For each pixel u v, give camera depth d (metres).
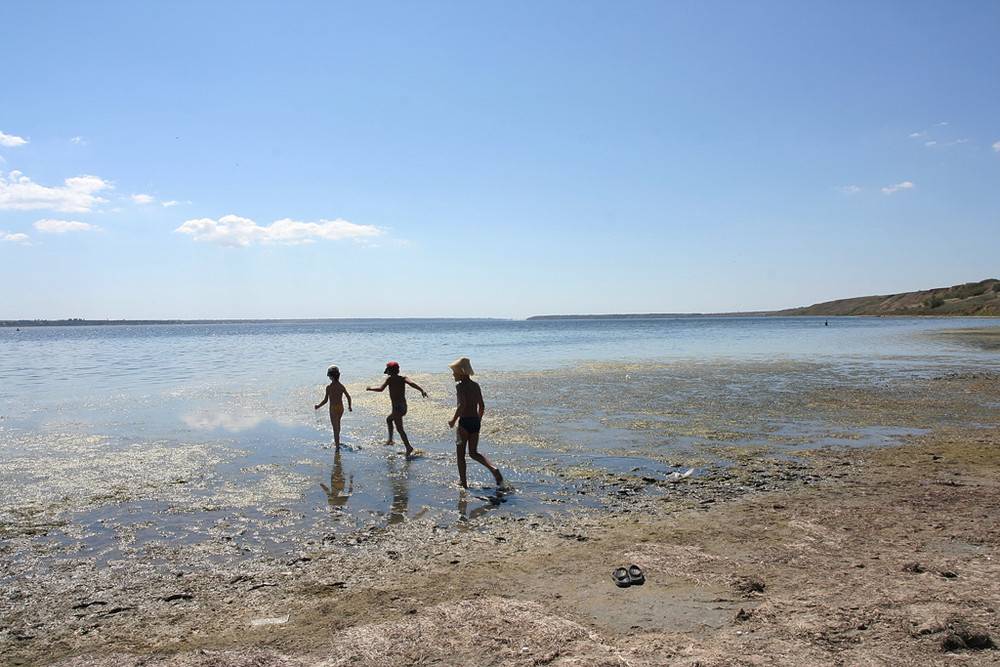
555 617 4.42
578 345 48.41
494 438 11.56
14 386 21.44
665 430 12.24
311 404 16.48
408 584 5.15
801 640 3.93
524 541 6.19
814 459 9.69
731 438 11.43
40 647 4.21
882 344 45.09
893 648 3.77
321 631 4.34
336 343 60.66
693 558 5.57
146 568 5.60
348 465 9.59
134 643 4.25
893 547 5.70
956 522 6.40
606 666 3.71
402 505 7.49
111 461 9.95
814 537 6.07
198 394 18.66
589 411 14.65
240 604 4.84
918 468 8.96
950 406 15.02
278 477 8.88
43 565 5.69
